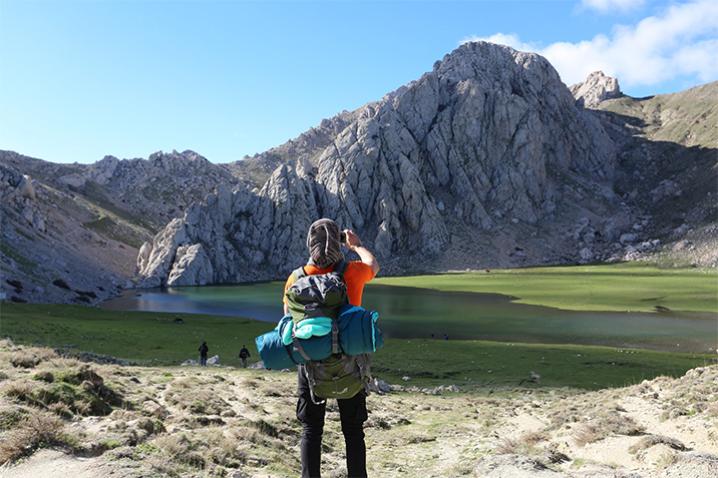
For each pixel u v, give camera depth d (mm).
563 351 57688
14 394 10242
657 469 9555
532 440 17234
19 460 7023
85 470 6559
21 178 189250
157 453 8477
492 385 41094
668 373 45719
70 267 150625
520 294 126812
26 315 71312
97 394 12750
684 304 103250
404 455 15883
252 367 42312
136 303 128125
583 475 7801
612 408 20766
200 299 136500
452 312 97062
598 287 136375
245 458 10680
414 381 42938
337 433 17547
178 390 18219
